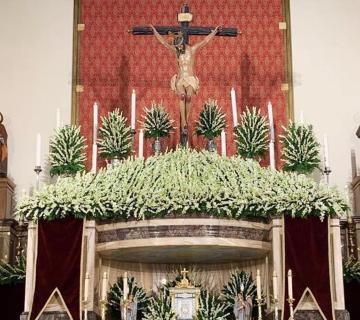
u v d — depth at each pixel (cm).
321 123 1177
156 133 1007
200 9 1226
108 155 990
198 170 857
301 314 802
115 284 888
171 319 820
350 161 1159
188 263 954
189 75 982
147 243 807
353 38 1217
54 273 811
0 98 1180
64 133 979
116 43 1212
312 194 822
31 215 830
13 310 964
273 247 823
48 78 1194
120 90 1191
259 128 1005
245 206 811
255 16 1227
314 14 1227
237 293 880
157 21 1222
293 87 1195
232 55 1209
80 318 794
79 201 816
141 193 814
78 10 1224
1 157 1094
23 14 1220
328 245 816
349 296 977
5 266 978
